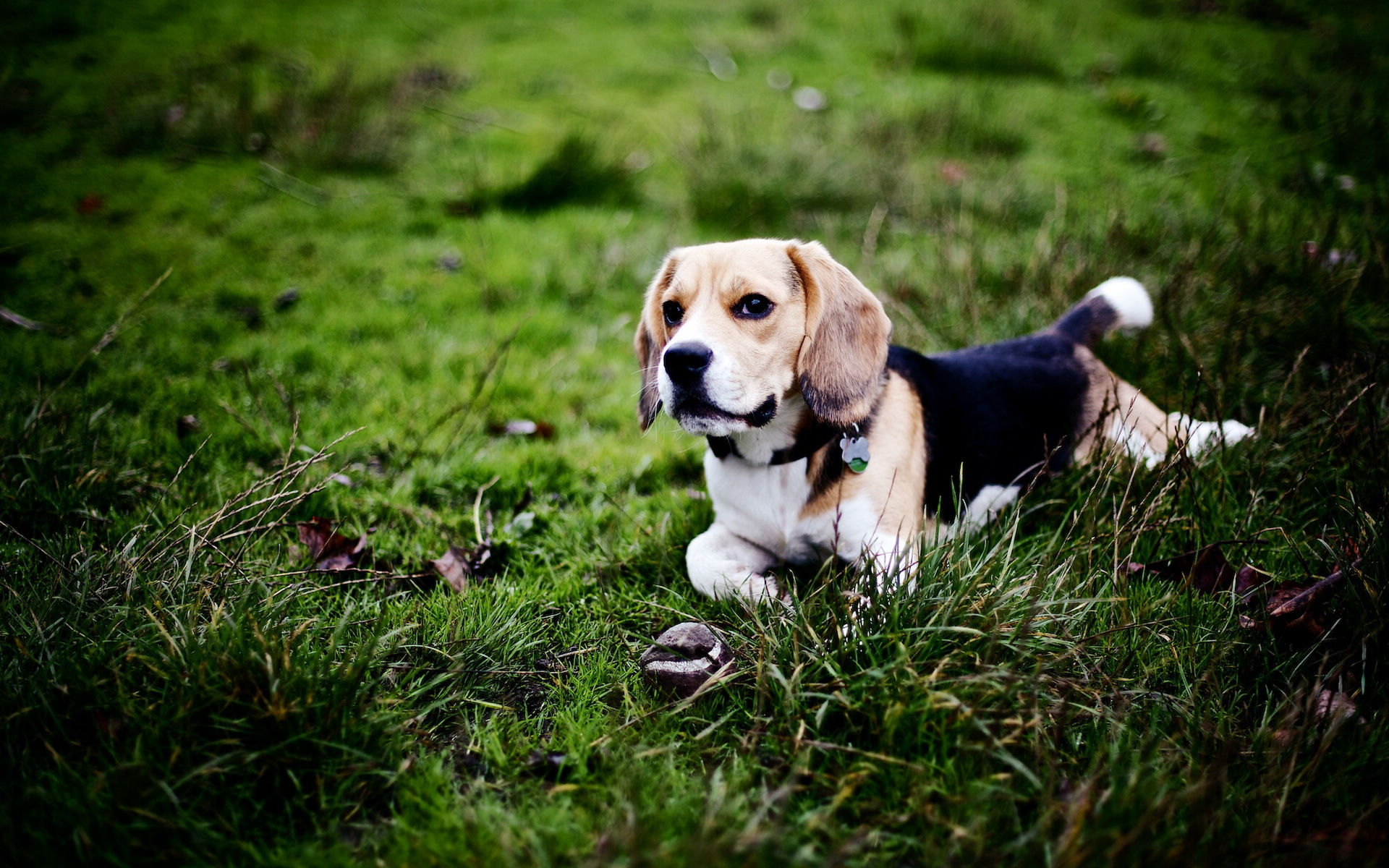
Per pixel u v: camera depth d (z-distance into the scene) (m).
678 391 2.28
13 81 7.06
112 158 6.18
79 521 2.74
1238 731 1.86
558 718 2.04
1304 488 2.66
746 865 1.46
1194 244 4.06
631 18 10.20
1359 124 5.82
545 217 5.57
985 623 2.00
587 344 4.27
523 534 2.89
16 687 1.87
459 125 6.92
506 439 3.48
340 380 3.83
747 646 2.12
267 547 2.66
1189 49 8.72
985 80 8.08
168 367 3.84
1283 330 3.35
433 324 4.36
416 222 5.42
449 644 2.21
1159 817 1.56
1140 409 3.10
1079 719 1.92
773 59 8.77
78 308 4.29
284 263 4.93
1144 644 2.11
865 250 4.57
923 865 1.61
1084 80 8.08
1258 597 2.18
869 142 6.24
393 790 1.84
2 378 3.57
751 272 2.41
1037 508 2.61
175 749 1.72
